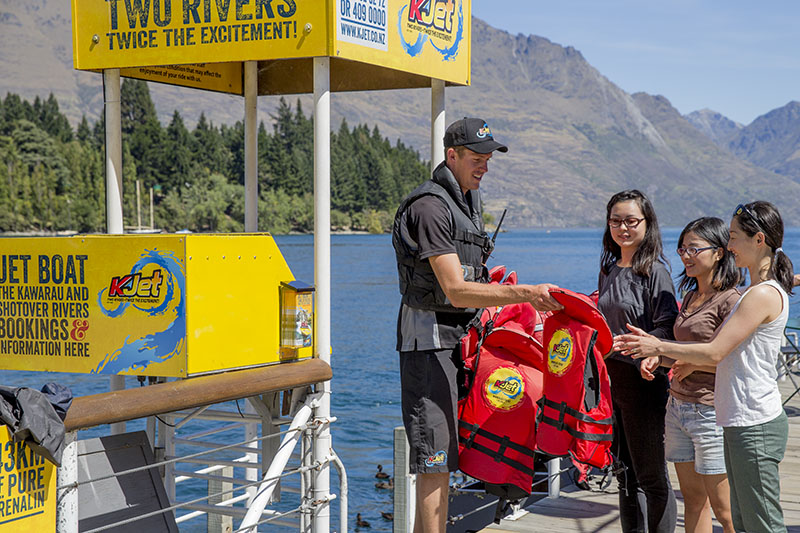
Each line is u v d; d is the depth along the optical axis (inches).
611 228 155.3
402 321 134.6
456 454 133.7
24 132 5502.0
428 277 131.5
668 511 153.4
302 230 5935.0
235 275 133.0
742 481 131.6
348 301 1736.0
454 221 130.2
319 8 143.8
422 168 7322.8
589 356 130.3
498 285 128.6
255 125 194.5
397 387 744.3
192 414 159.8
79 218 5388.8
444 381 132.6
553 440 131.5
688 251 149.7
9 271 135.9
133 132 5649.6
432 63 171.8
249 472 188.4
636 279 152.6
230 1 150.0
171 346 125.6
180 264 124.4
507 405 137.5
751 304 128.7
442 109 183.3
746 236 132.1
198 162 5846.5
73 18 162.6
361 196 6722.4
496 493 137.9
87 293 130.8
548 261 3334.2
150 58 157.1
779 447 130.8
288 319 143.3
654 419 151.7
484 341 145.4
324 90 147.1
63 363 133.0
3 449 99.0
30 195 5280.5
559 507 211.5
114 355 129.4
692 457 153.9
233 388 127.7
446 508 135.8
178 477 167.0
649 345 131.6
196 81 187.9
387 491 397.7
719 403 133.6
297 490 158.9
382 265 3088.1
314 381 144.1
